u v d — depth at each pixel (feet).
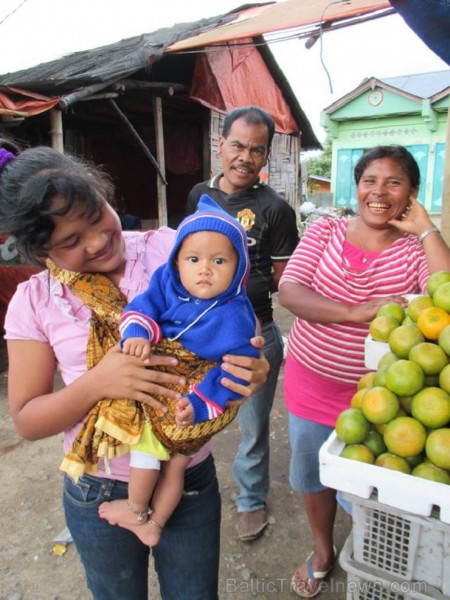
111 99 21.38
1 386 15.76
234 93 27.66
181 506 5.06
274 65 31.48
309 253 7.06
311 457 7.40
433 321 4.35
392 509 3.51
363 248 6.83
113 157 30.66
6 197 3.72
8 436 12.82
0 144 4.23
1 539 9.32
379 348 5.01
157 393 4.21
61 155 4.14
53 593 8.14
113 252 4.30
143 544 5.11
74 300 4.42
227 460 11.69
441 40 7.38
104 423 4.19
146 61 21.27
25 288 4.49
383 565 4.00
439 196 52.24
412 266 6.54
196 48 21.29
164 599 5.62
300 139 38.83
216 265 4.35
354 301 6.69
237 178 8.56
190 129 30.45
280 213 8.50
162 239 5.09
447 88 48.01
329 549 7.92
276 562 8.67
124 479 4.66
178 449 4.43
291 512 9.86
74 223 3.84
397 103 52.39
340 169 58.34
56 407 4.19
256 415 8.63
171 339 4.37
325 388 7.08
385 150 6.57
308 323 7.08
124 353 4.14
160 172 24.91
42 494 10.55
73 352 4.44
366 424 4.14
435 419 3.85
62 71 25.76
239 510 9.37
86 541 4.86
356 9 13.46
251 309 4.83
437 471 3.72
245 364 4.39
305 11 15.85
